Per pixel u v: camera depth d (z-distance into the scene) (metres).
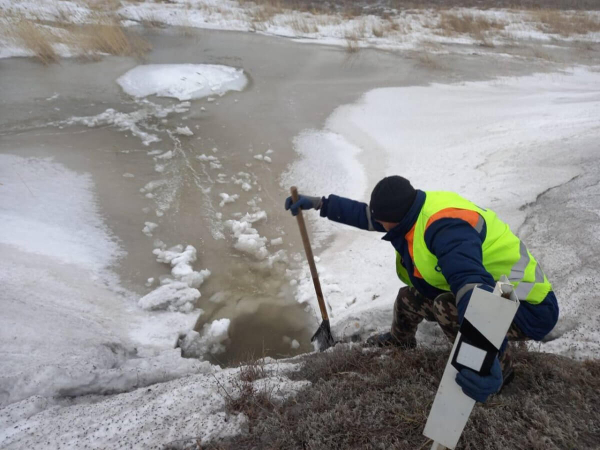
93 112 7.64
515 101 8.75
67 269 4.32
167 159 6.51
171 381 2.92
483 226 2.01
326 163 6.62
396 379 2.61
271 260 4.88
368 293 4.40
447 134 7.33
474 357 1.53
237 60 10.90
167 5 15.53
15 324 3.32
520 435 2.16
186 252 4.82
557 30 16.09
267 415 2.41
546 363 2.62
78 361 3.10
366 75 10.41
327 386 2.58
